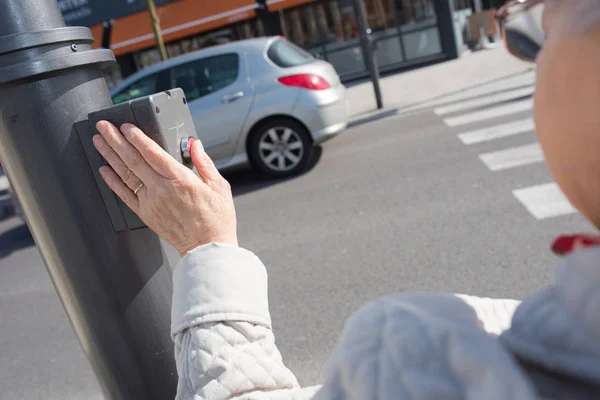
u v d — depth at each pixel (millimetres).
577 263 510
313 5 17391
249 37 17984
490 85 11383
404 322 541
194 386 983
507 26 784
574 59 530
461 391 486
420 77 14656
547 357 499
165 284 1391
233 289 1052
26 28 1239
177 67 8008
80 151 1271
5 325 5258
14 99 1263
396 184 6598
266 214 6582
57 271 1350
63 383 4047
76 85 1281
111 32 18031
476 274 4168
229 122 7703
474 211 5254
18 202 1361
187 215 1157
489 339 512
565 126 542
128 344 1342
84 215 1291
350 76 17703
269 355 1028
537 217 4848
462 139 7945
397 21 17047
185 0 17453
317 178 7594
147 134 1210
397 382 504
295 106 7652
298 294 4402
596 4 540
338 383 550
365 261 4719
